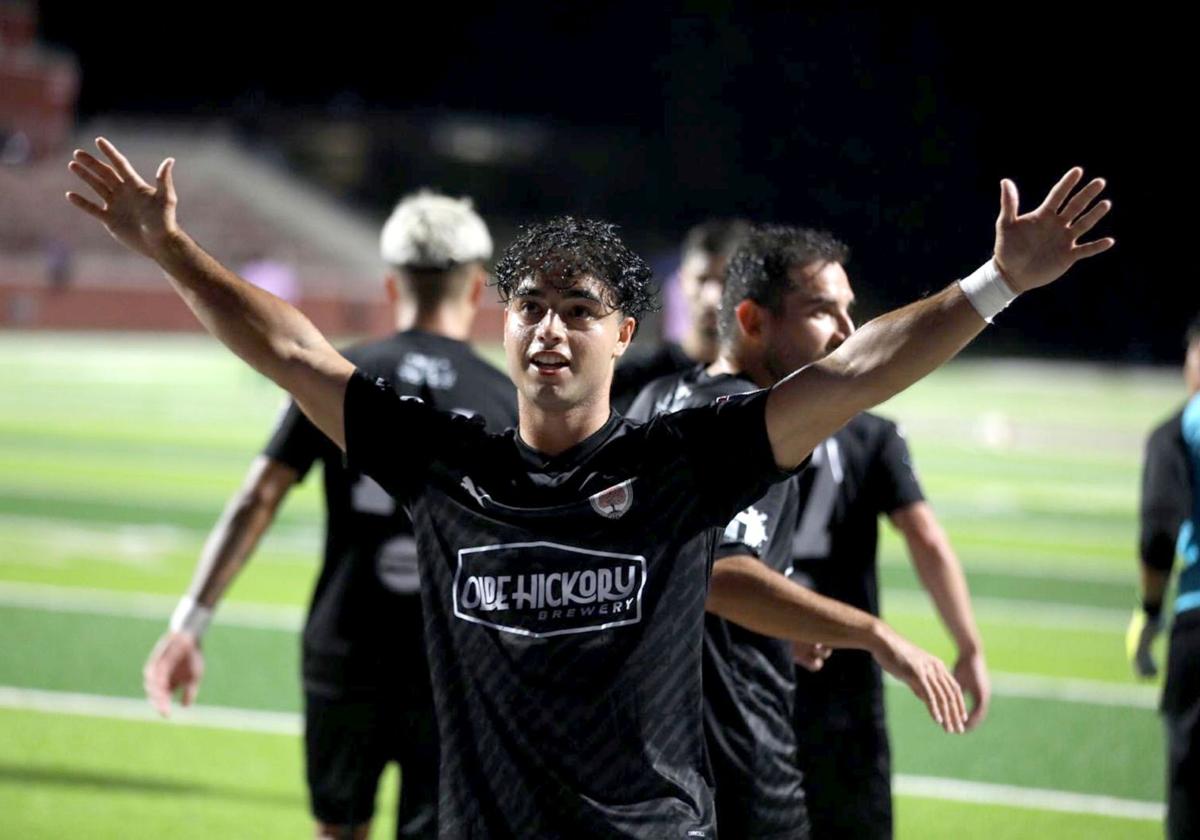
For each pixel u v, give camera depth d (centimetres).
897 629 1537
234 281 474
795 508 557
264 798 955
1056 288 7000
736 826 544
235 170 7644
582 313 432
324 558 676
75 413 3409
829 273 572
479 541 431
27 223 6662
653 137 8500
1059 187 411
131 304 6050
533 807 418
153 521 2044
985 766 1072
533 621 423
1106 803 995
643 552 425
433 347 681
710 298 802
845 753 638
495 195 8338
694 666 429
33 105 7181
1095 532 2252
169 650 675
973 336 423
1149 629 727
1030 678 1340
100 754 1037
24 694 1185
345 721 657
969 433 3653
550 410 432
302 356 467
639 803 417
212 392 4038
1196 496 696
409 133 8119
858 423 686
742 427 430
